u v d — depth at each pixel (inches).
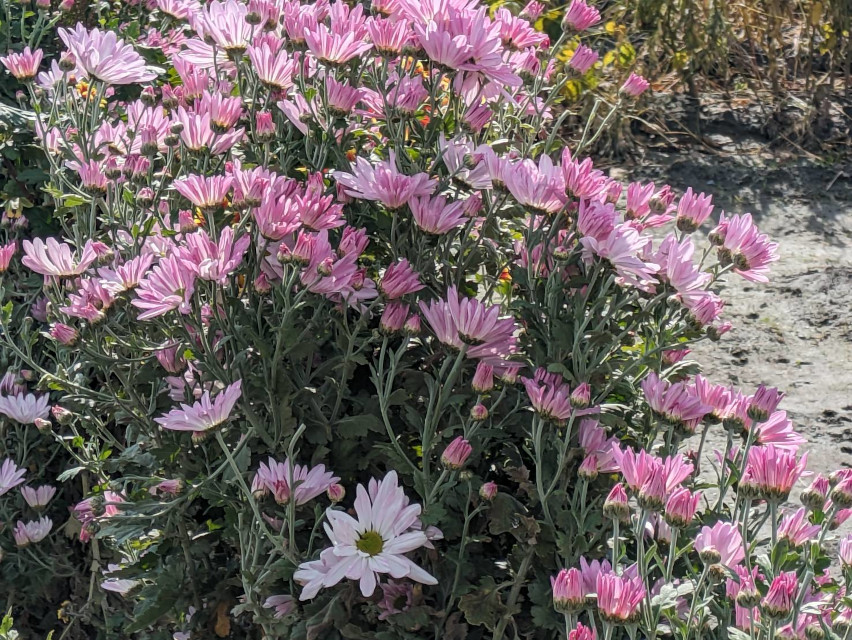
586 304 21.8
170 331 22.4
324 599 21.5
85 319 22.6
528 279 21.6
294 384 22.7
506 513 20.7
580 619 20.3
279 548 20.7
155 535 24.6
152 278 20.2
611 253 19.9
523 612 22.0
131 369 23.5
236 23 24.3
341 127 24.1
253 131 24.0
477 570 21.8
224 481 21.9
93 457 26.7
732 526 18.3
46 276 24.9
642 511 17.6
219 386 23.3
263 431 21.6
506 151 25.0
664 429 21.7
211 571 24.4
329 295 21.4
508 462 22.4
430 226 21.3
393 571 19.5
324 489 21.2
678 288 20.6
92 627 30.9
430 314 20.4
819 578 21.0
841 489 18.3
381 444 21.5
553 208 21.0
